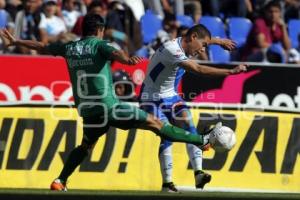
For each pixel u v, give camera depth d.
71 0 41.75
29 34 38.72
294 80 36.72
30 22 38.84
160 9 44.19
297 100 36.69
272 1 42.72
